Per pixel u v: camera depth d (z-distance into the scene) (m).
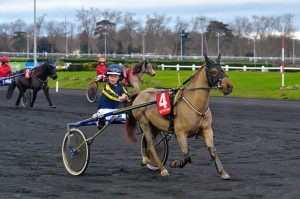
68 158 9.67
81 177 9.29
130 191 8.15
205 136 8.93
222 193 7.92
